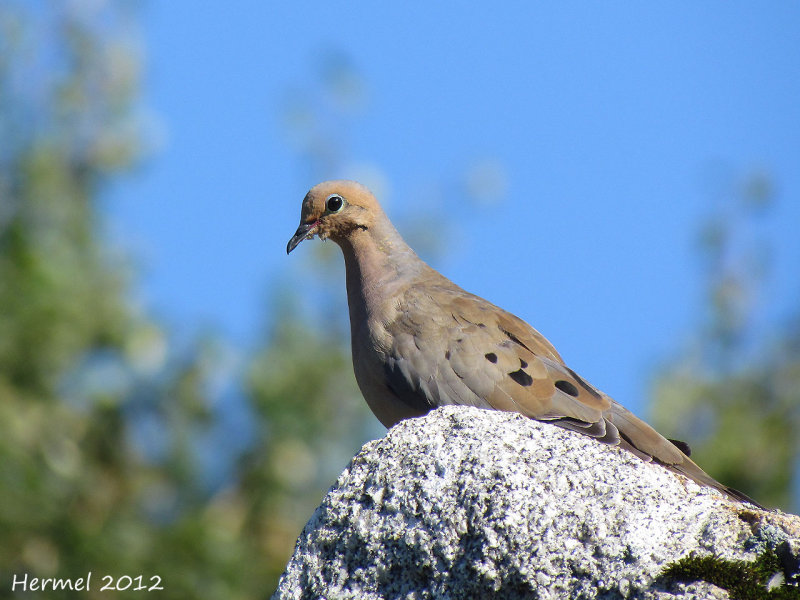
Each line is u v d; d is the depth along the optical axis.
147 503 16.38
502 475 6.99
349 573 7.12
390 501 7.16
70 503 15.75
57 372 16.03
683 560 6.38
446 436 7.35
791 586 6.25
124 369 16.52
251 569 15.73
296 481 16.53
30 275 16.08
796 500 16.52
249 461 16.62
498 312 11.38
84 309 16.17
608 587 6.50
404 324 11.21
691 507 6.79
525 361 10.90
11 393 15.48
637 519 6.70
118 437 16.44
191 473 16.50
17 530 15.05
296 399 16.83
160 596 15.16
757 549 6.45
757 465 16.48
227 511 16.44
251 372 16.91
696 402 17.05
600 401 10.76
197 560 15.38
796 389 16.86
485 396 10.72
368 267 11.96
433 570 6.90
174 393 16.64
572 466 7.03
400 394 11.07
